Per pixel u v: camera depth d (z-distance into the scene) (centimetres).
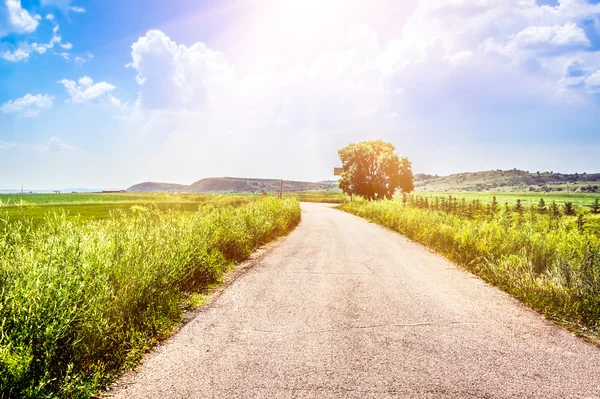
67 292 357
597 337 441
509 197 11869
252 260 952
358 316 510
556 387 320
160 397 301
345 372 343
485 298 604
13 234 443
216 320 491
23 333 301
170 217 912
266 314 516
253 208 1550
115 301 433
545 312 528
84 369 338
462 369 352
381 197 6066
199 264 706
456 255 946
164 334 435
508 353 391
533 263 727
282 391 309
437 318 504
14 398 275
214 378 332
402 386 318
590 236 859
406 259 973
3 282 351
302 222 2270
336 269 838
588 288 548
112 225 671
